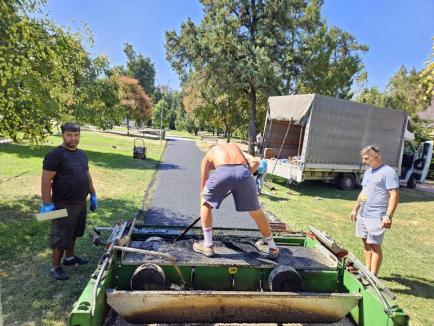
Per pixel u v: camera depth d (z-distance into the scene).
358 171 13.24
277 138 14.48
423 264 5.90
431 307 4.29
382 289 3.01
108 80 17.45
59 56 5.70
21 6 4.77
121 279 3.30
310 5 25.22
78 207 4.05
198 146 30.75
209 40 24.00
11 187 8.70
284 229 4.67
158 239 3.87
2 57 4.41
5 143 18.00
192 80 26.72
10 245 5.05
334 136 12.26
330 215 8.97
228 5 24.91
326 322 3.14
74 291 3.86
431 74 6.45
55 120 6.59
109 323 3.22
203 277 3.29
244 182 3.45
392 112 13.66
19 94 5.43
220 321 2.98
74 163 3.96
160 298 2.80
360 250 6.29
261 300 2.93
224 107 28.31
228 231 4.43
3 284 3.93
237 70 23.45
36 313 3.42
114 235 3.58
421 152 15.76
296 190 12.57
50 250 4.95
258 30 24.77
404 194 14.12
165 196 9.27
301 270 3.44
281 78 24.28
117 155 18.25
